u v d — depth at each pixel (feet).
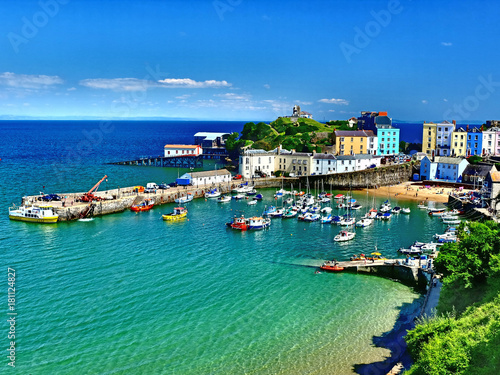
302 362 153.58
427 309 184.96
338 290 215.51
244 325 178.40
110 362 151.12
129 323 177.27
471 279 183.73
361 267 239.71
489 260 183.52
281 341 167.22
